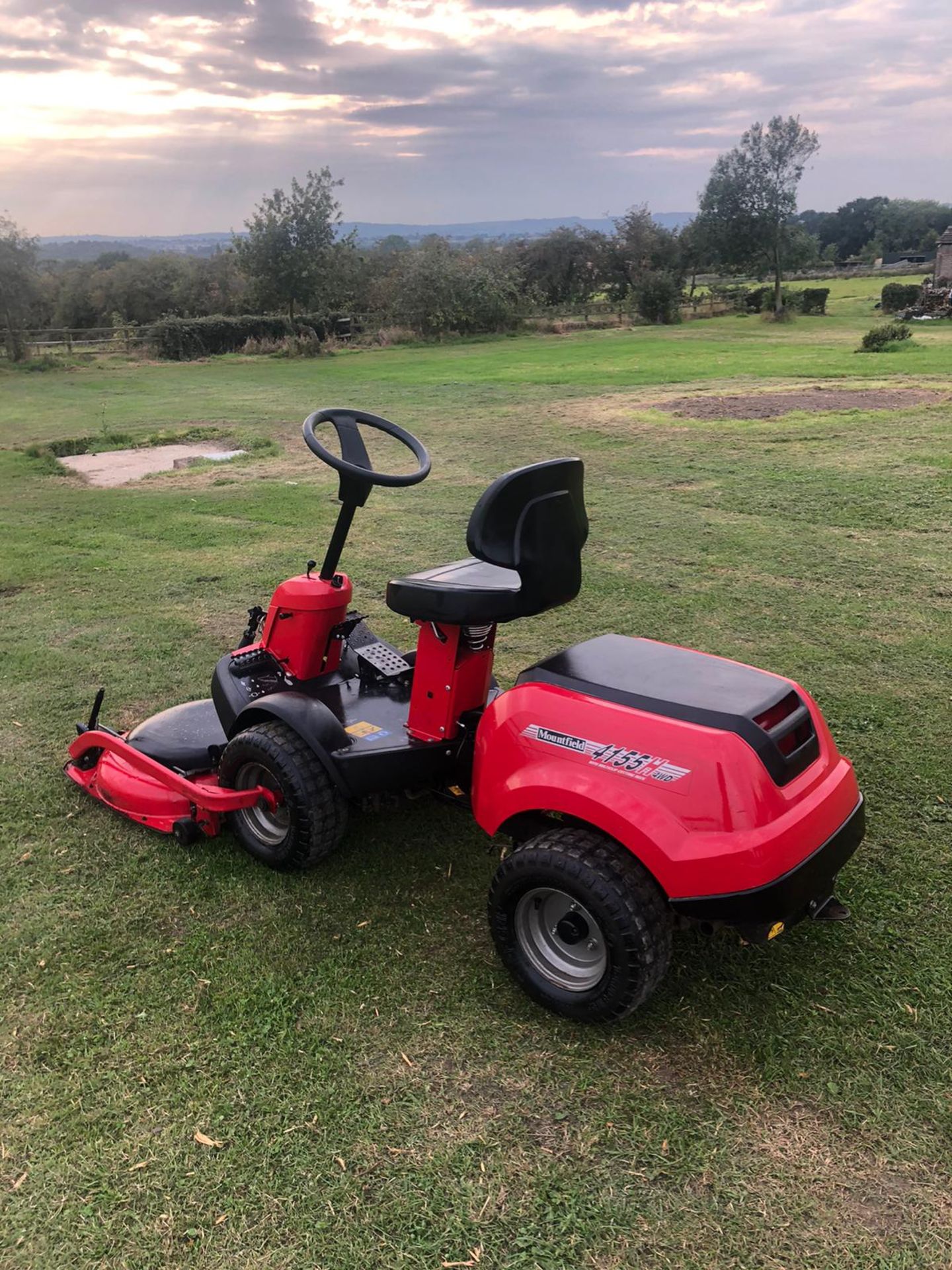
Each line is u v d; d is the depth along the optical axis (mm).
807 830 2541
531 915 2791
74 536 8758
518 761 2781
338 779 3217
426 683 3229
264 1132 2385
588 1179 2246
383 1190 2225
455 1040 2682
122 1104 2482
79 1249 2102
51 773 4301
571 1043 2664
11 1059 2646
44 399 21125
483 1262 2053
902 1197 2191
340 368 25984
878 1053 2609
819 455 10836
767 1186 2223
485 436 13320
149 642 5945
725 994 2846
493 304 35000
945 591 6438
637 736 2588
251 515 9383
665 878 2465
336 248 37000
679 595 6520
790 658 5383
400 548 7961
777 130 40188
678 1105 2451
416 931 3162
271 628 3742
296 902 3332
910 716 4621
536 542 2781
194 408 18375
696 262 48594
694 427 13031
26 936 3176
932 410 13266
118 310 51312
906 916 3193
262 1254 2080
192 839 3609
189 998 2865
